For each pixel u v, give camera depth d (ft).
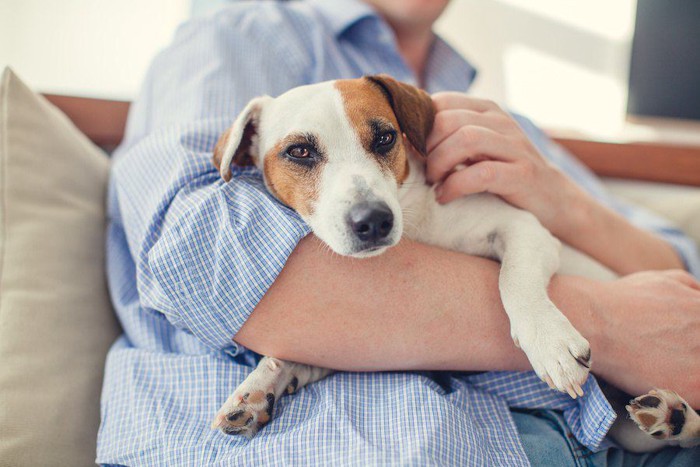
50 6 7.04
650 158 7.84
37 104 4.96
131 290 4.59
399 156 4.16
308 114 3.94
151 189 3.94
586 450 3.55
